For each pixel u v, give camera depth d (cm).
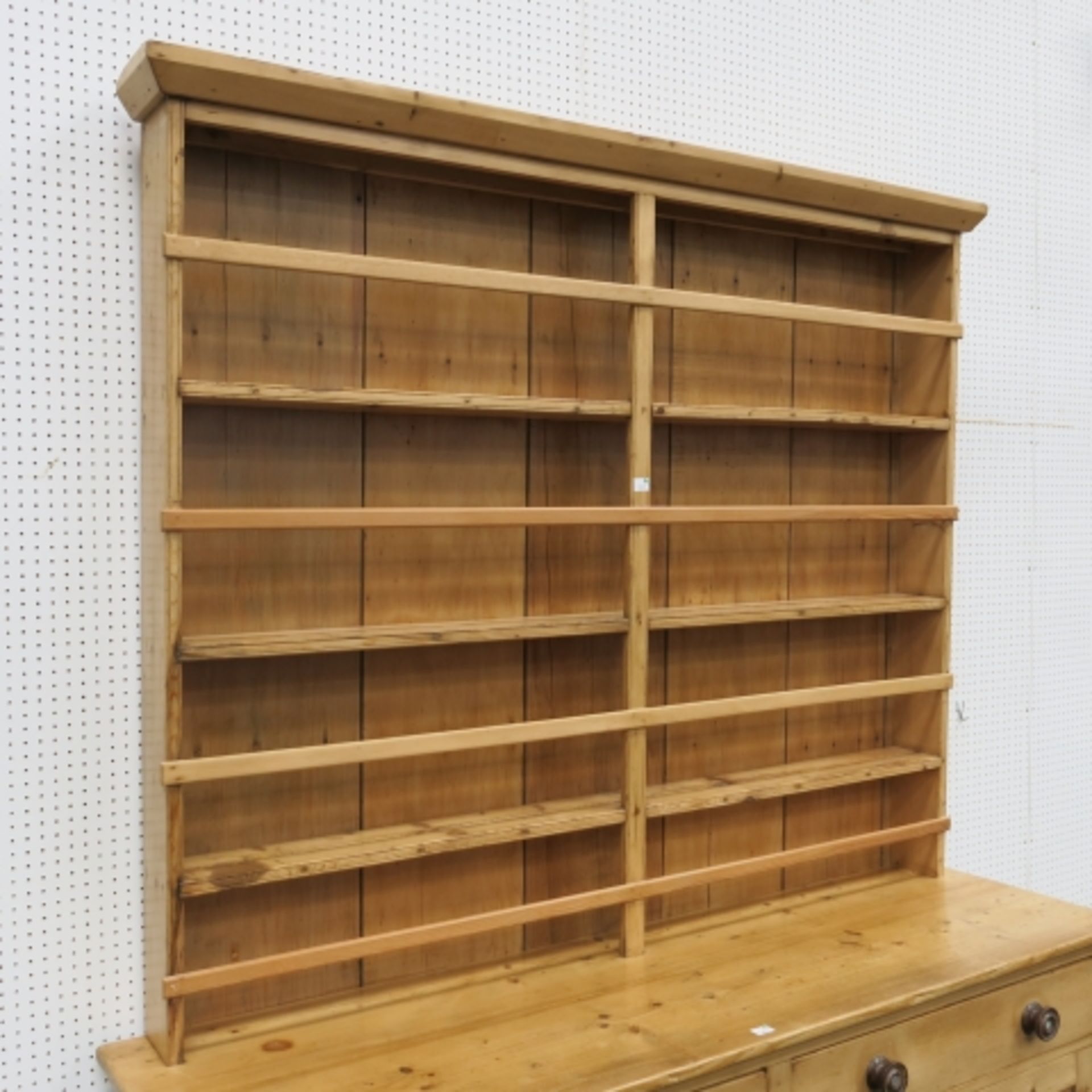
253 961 181
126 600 187
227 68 167
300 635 192
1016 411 302
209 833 193
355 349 202
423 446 209
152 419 179
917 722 266
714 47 248
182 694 186
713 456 242
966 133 290
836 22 267
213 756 192
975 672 297
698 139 246
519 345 218
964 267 291
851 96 270
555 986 207
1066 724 315
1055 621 311
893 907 248
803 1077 195
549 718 225
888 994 204
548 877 226
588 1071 176
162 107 171
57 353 180
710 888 246
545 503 222
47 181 179
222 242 171
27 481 179
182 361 179
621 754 223
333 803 204
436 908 214
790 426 248
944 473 257
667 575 237
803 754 258
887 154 276
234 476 192
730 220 237
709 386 240
